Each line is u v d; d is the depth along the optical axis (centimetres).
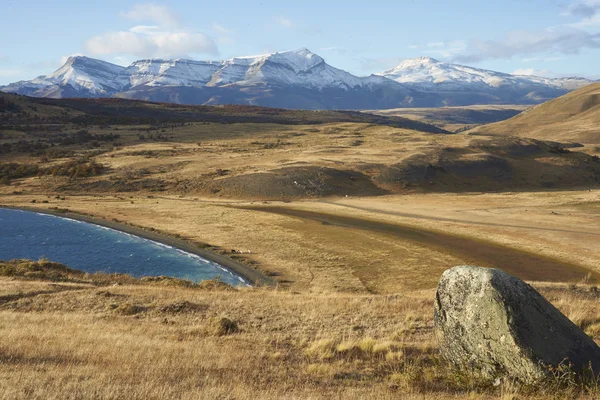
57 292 2734
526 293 1150
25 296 2620
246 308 2391
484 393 1072
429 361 1417
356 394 1088
